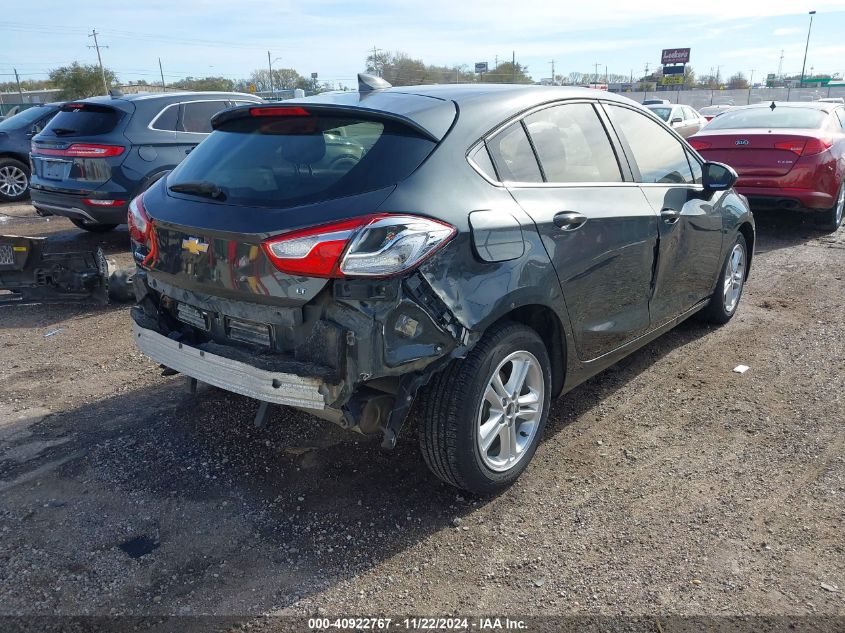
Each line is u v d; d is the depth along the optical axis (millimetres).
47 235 8945
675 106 19797
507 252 2895
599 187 3590
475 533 2920
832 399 4121
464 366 2844
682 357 4812
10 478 3332
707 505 3104
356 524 2980
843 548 2791
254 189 2836
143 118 7562
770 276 6844
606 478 3334
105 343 5168
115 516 3039
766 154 7996
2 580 2637
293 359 2672
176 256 2959
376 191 2641
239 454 3539
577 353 3469
